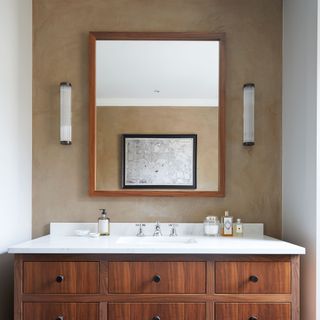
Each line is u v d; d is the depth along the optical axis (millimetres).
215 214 2193
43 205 2189
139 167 2184
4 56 1868
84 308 1639
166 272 1646
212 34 2188
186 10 2195
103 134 2191
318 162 1783
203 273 1649
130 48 2203
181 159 2184
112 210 2193
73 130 2201
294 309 1646
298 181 1980
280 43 2205
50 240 1887
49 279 1642
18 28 2023
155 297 1642
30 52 2180
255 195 2199
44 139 2199
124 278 1644
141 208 2191
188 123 2186
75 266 1644
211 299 1643
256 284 1651
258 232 2156
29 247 1636
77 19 2205
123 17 2201
